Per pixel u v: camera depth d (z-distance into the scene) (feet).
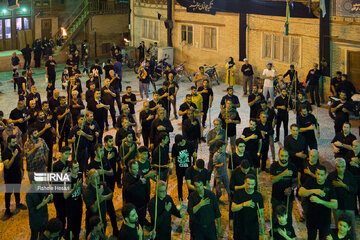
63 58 107.14
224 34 80.89
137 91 77.05
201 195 25.58
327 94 65.46
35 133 34.63
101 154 30.53
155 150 33.78
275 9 70.59
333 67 63.77
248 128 36.32
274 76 64.18
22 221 33.58
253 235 26.09
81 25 108.47
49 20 110.93
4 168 33.42
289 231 25.70
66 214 28.48
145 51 101.40
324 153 45.98
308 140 40.04
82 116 37.04
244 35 76.95
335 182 27.84
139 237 23.63
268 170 41.34
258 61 75.87
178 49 91.76
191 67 89.45
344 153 35.63
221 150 32.35
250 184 25.16
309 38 66.59
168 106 51.96
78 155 37.29
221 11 79.82
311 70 63.26
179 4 89.04
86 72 94.99
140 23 103.14
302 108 39.47
